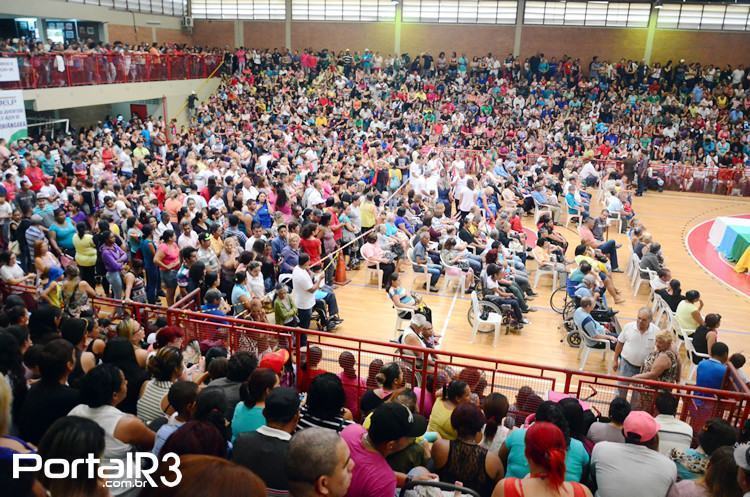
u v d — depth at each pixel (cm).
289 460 248
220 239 1130
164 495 140
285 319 886
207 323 759
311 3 3378
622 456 408
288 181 1622
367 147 2386
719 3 2934
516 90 3089
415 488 373
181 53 2847
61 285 821
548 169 2492
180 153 2164
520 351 1062
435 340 905
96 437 228
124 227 1249
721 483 364
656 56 3119
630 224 1811
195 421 295
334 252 1291
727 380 715
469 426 418
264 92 3122
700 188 2472
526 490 303
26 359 487
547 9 3167
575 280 1127
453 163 2252
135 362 524
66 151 1992
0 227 1245
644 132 2781
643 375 745
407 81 3175
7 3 2231
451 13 3272
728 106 2872
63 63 2077
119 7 2873
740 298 1362
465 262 1323
